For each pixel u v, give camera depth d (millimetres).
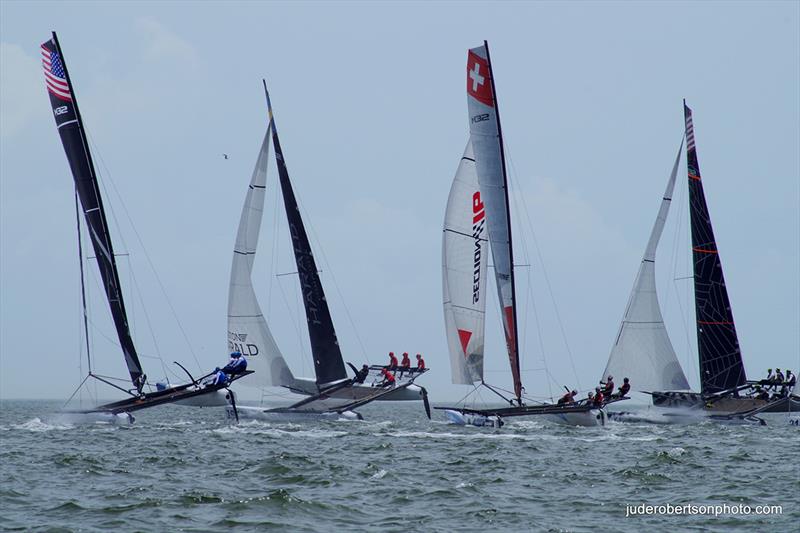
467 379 178500
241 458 118500
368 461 116625
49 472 104125
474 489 95125
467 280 178750
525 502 89062
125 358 171875
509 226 171250
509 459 121312
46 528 75125
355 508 84688
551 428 173625
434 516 81750
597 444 144500
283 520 79000
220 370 170000
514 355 172500
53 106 171250
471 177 178625
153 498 87188
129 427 169125
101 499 87125
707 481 103438
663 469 112875
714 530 77625
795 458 127125
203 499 86750
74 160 170625
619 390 175875
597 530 77250
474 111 172375
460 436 156625
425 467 112250
